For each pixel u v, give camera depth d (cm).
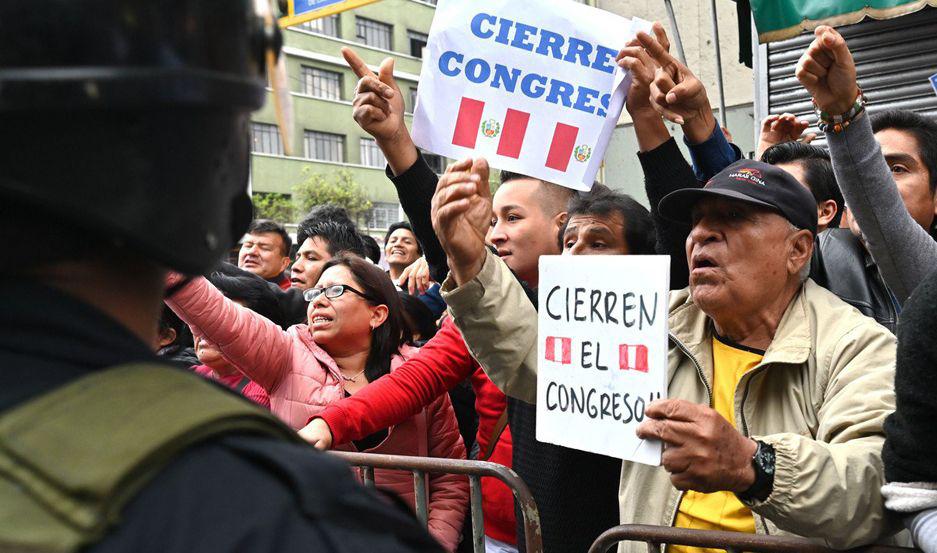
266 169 3350
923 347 132
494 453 252
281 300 396
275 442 57
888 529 149
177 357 327
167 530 49
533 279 268
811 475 144
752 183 177
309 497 53
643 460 160
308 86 3547
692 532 167
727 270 175
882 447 148
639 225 231
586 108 215
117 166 54
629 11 878
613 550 208
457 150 215
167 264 58
